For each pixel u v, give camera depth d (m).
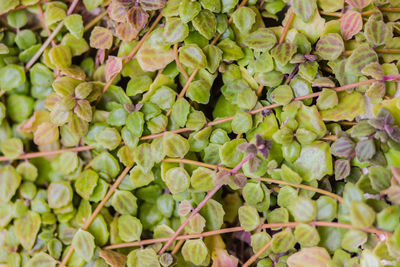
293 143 0.32
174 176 0.33
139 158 0.33
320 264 0.31
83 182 0.34
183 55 0.32
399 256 0.30
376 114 0.31
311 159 0.32
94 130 0.34
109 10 0.33
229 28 0.33
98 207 0.34
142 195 0.34
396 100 0.31
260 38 0.32
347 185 0.30
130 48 0.34
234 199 0.34
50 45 0.35
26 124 0.34
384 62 0.32
